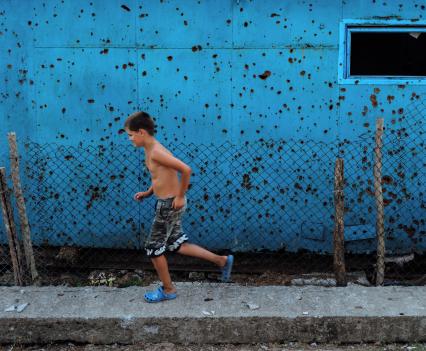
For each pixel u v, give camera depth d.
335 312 3.27
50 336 3.27
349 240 4.32
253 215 4.34
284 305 3.38
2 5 4.21
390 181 4.24
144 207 4.37
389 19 4.10
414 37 4.38
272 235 4.36
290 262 4.34
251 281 4.08
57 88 4.28
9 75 4.29
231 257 3.53
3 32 4.24
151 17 4.18
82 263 4.36
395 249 4.31
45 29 4.22
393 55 4.76
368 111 4.18
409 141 4.19
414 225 4.27
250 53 4.18
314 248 4.34
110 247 4.45
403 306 3.35
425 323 3.22
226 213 4.35
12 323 3.25
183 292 3.59
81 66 4.25
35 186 4.39
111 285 4.00
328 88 4.18
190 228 4.39
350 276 4.07
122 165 4.34
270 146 4.25
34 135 4.34
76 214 4.42
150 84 4.25
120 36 4.21
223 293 3.58
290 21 4.14
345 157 4.23
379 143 3.69
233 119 4.25
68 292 3.61
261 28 4.15
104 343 3.28
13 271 3.90
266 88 4.20
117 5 4.18
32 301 3.47
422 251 4.30
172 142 4.30
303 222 4.32
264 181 4.29
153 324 3.25
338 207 3.67
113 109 4.29
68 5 4.20
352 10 4.11
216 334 3.26
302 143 4.23
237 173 4.30
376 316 3.22
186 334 3.26
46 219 4.43
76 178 4.38
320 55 4.15
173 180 3.28
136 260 4.39
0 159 4.38
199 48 4.20
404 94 4.14
